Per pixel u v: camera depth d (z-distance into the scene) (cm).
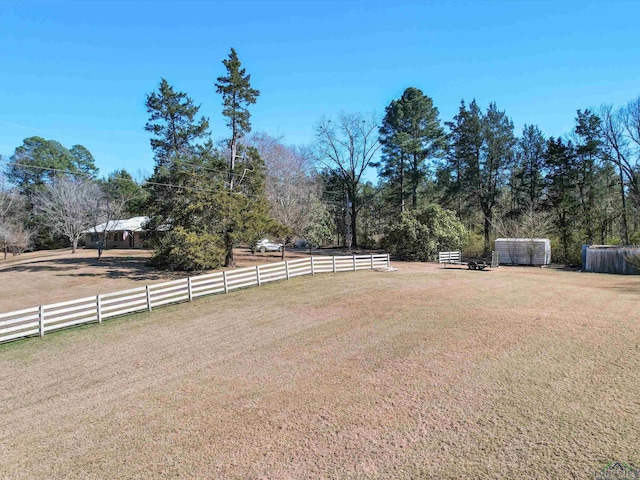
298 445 513
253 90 2859
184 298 1552
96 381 784
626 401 592
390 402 620
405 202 4556
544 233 3297
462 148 3956
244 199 2580
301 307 1346
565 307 1244
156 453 512
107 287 2061
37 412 658
